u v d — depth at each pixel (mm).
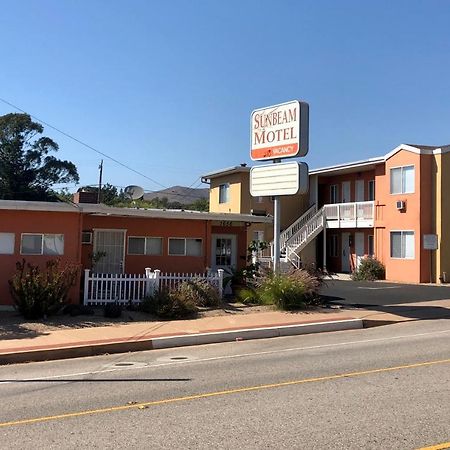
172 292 16906
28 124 62562
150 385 8523
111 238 20438
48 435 6020
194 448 5520
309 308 17984
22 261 17172
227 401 7395
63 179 66562
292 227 37219
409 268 30047
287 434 5883
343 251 37750
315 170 37688
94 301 17594
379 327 15578
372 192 35531
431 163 29750
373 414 6566
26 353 11250
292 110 19188
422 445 5469
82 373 9695
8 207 16938
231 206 38938
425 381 8359
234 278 20328
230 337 13680
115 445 5648
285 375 9070
